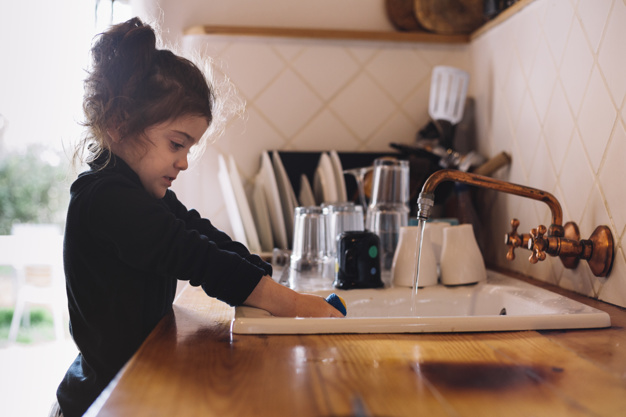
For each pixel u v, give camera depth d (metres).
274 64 1.91
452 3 1.92
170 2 1.85
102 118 1.02
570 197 1.23
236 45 1.90
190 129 1.04
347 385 0.63
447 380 0.65
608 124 1.09
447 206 1.79
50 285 4.39
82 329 1.01
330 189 1.72
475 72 1.86
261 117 1.92
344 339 0.84
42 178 7.14
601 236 1.09
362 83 1.94
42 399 3.21
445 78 1.74
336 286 1.27
